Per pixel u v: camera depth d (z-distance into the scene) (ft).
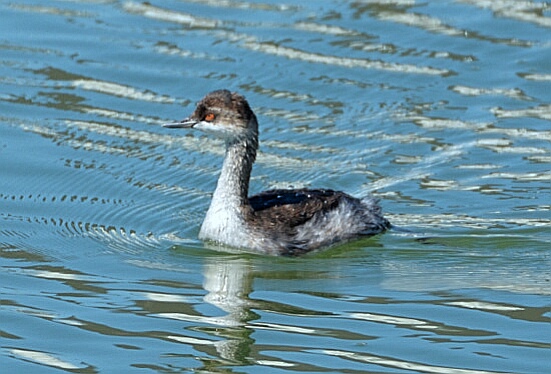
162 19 72.74
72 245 51.75
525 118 62.54
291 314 45.60
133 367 41.19
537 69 67.15
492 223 53.67
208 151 60.29
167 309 45.91
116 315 45.27
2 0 74.84
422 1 74.54
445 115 62.90
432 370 40.83
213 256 51.29
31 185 56.59
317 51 68.80
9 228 52.90
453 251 51.44
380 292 47.55
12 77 66.39
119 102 64.18
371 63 67.67
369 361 41.52
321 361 41.47
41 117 62.64
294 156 59.31
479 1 74.33
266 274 49.65
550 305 45.91
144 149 60.03
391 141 60.59
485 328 44.06
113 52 68.74
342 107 63.67
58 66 67.41
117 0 75.20
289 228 51.80
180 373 40.81
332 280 48.96
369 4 74.18
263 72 66.64
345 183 57.16
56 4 74.49
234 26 71.72
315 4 74.33
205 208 55.57
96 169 58.03
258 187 56.54
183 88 65.21
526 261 50.37
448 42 69.82
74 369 41.16
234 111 51.29
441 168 58.29
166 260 50.72
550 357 41.70
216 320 44.93
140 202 55.57
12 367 41.24
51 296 46.83
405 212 54.85
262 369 41.01
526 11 73.00
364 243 52.54
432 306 46.01
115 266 49.88
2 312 45.27
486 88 65.46
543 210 54.60
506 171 57.93
